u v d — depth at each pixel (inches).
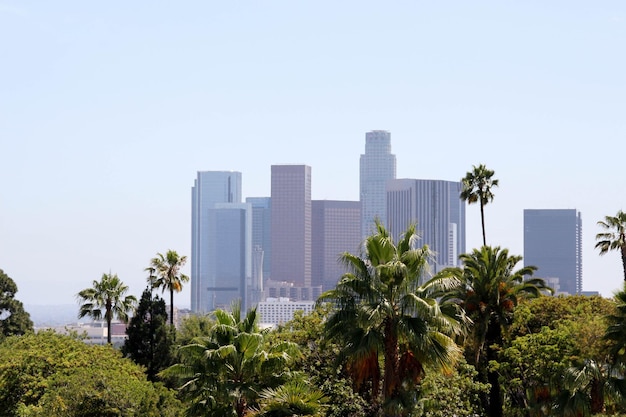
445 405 1829.5
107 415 2110.0
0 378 2465.6
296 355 1910.7
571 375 2137.1
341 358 1738.4
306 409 1704.0
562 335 2400.3
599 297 2824.8
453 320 1745.8
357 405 1819.6
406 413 1728.6
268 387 1820.9
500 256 2679.6
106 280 3641.7
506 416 2650.1
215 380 1804.9
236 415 1792.6
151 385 2369.6
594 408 2145.7
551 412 2236.7
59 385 2332.7
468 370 2151.8
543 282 2950.3
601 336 2213.3
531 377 2492.6
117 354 2896.2
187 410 1856.5
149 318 3491.6
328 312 2285.9
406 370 1740.9
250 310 1893.5
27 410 2240.4
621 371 2150.6
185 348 1836.9
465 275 2647.6
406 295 1711.4
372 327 1723.7
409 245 1776.6
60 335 2987.2
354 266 1761.8
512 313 2664.9
